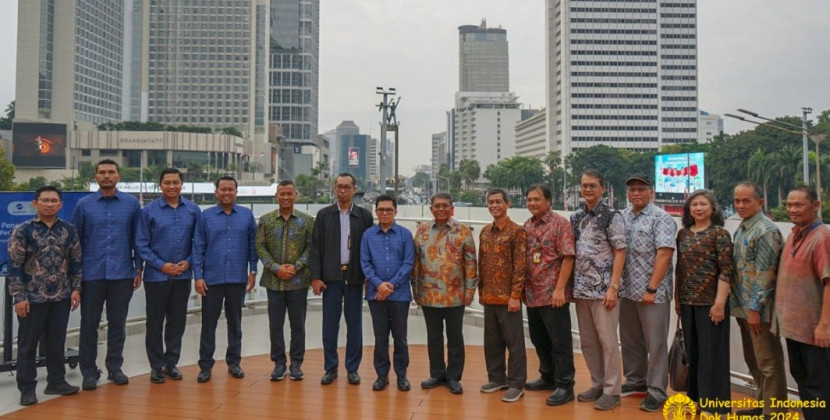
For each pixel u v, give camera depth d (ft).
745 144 196.54
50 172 294.05
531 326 15.74
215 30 383.65
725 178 206.49
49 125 286.87
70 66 330.13
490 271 15.01
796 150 172.76
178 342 16.62
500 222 14.94
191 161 315.78
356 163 194.39
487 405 14.39
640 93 384.88
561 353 14.58
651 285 13.88
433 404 14.46
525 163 326.44
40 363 16.07
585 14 383.65
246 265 16.96
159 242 16.15
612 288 13.89
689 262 13.52
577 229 14.66
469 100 645.10
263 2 396.78
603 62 384.47
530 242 14.84
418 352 19.92
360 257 15.96
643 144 384.68
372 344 21.17
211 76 383.24
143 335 21.77
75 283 15.08
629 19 385.50
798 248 11.89
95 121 352.69
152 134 314.55
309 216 17.25
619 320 15.43
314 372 17.37
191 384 16.06
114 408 14.07
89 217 15.62
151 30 382.63
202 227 16.67
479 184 482.69
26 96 321.93
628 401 14.75
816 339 11.44
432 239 15.61
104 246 15.66
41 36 324.39
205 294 16.47
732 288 13.37
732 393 15.29
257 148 387.34
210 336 16.46
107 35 362.94
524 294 15.01
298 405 14.33
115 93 372.79
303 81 453.58
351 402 14.57
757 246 12.61
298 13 453.58
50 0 326.65
